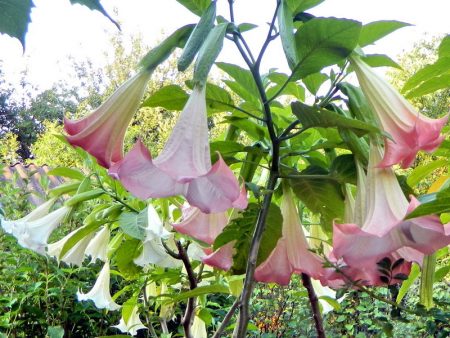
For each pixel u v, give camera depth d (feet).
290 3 2.54
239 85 3.24
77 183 4.42
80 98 50.26
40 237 4.19
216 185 1.89
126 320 5.15
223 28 2.25
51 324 8.58
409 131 2.27
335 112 2.50
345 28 2.26
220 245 2.70
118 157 2.30
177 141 2.06
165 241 4.31
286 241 2.76
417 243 2.07
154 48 2.39
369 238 2.08
